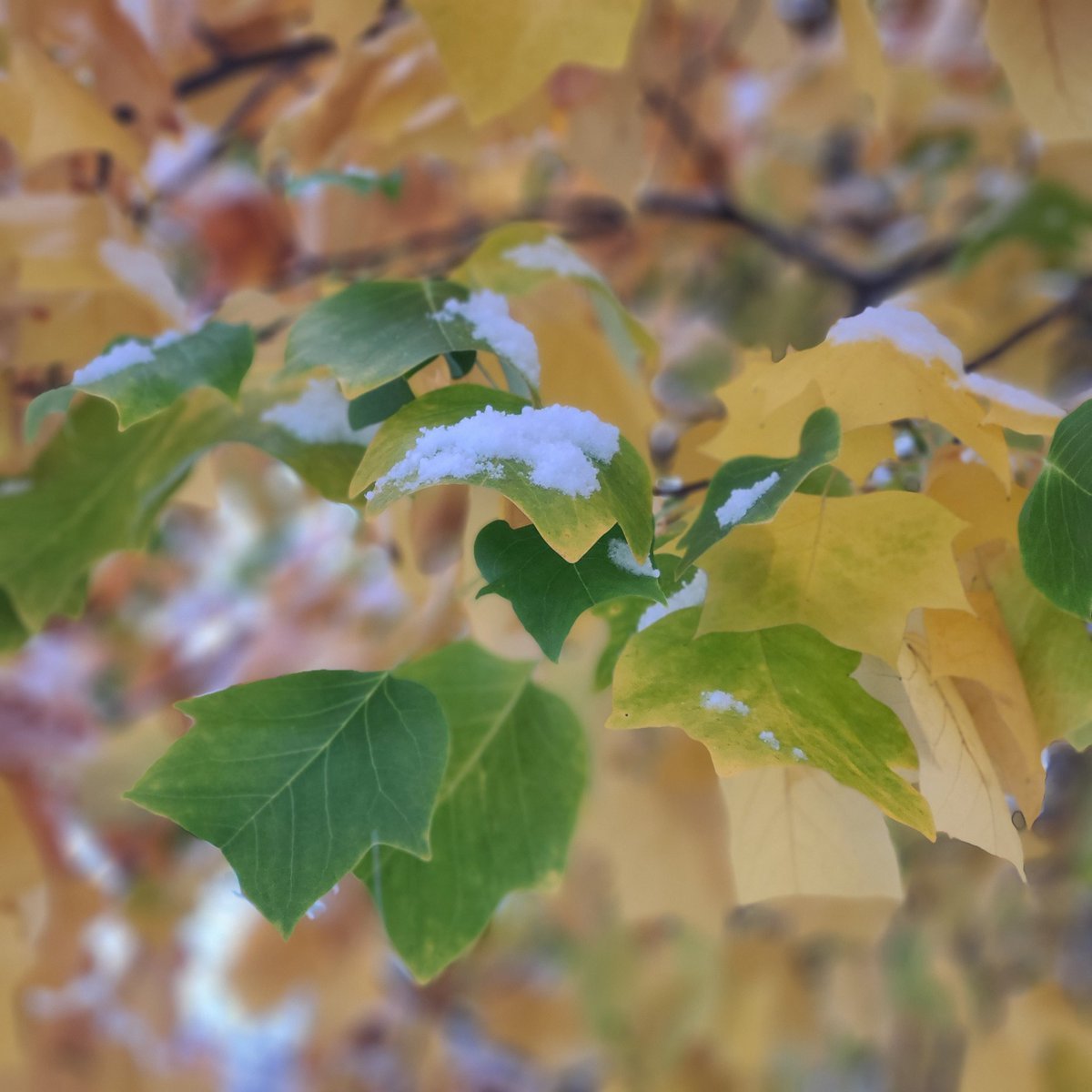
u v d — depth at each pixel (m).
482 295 0.59
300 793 0.49
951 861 1.46
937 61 1.43
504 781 0.62
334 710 0.51
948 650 0.56
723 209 1.43
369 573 1.63
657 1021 1.64
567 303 0.77
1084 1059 1.31
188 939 1.72
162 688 1.91
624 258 1.69
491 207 1.35
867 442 0.57
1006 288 1.40
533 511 0.46
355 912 1.58
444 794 0.61
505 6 0.60
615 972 1.69
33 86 0.77
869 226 1.80
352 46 0.91
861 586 0.52
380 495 0.47
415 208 1.28
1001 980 1.43
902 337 0.54
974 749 0.54
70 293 0.83
